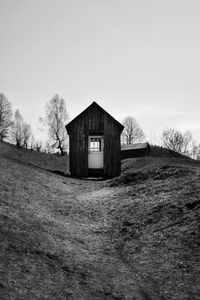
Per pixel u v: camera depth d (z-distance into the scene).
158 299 7.84
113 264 9.95
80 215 15.38
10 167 22.75
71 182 24.69
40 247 9.75
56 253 9.66
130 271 9.57
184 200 14.22
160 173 20.34
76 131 30.31
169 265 9.65
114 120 30.14
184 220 12.40
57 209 15.76
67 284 7.88
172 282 8.70
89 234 12.81
